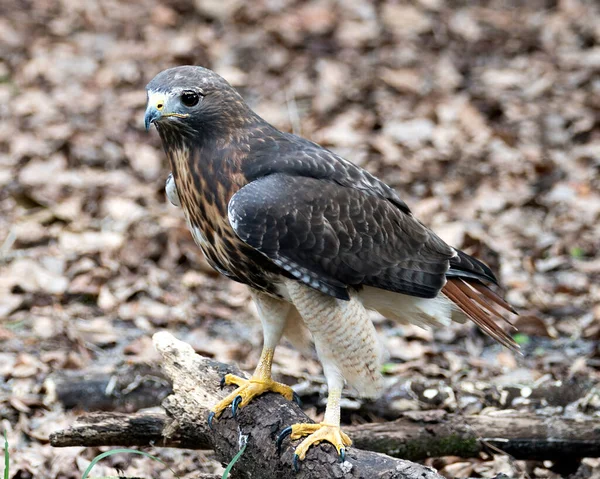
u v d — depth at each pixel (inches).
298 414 302.8
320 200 308.2
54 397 398.6
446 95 711.7
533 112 685.9
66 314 482.9
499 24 829.2
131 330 474.3
